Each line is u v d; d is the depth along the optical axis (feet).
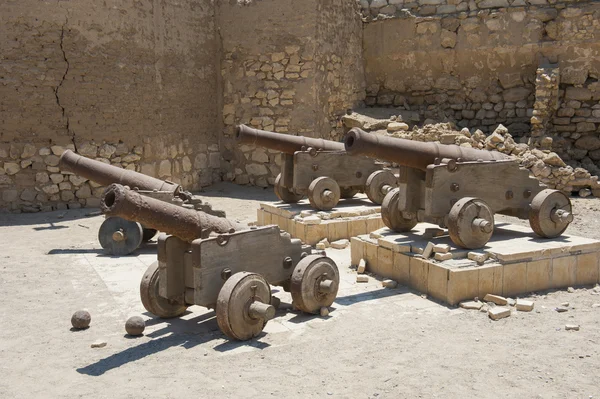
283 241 20.29
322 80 46.50
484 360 16.47
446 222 22.88
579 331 18.53
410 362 16.39
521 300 21.06
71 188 40.16
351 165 34.32
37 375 16.02
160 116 43.68
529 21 47.03
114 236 28.32
